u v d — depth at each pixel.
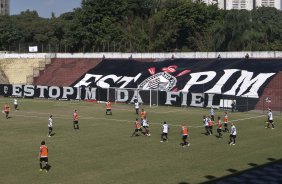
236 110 69.38
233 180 29.34
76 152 38.22
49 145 41.44
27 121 58.25
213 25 131.12
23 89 92.62
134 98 79.94
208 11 143.00
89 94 84.94
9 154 37.44
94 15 132.25
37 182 28.83
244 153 37.97
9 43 166.38
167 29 135.75
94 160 35.16
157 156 36.69
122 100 81.19
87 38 129.00
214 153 38.00
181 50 132.75
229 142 42.66
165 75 87.00
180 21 136.88
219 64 87.12
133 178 29.73
